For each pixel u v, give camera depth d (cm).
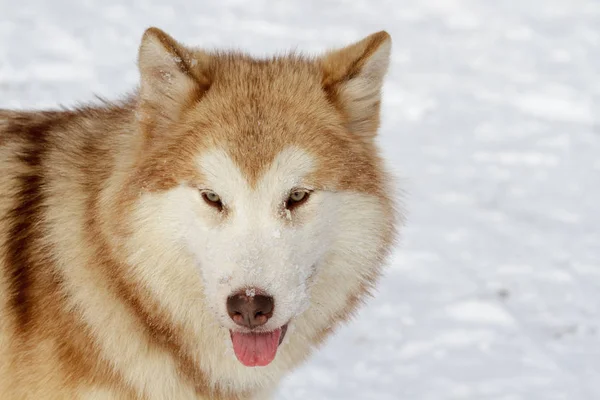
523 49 3469
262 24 3441
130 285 862
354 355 1390
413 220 1945
